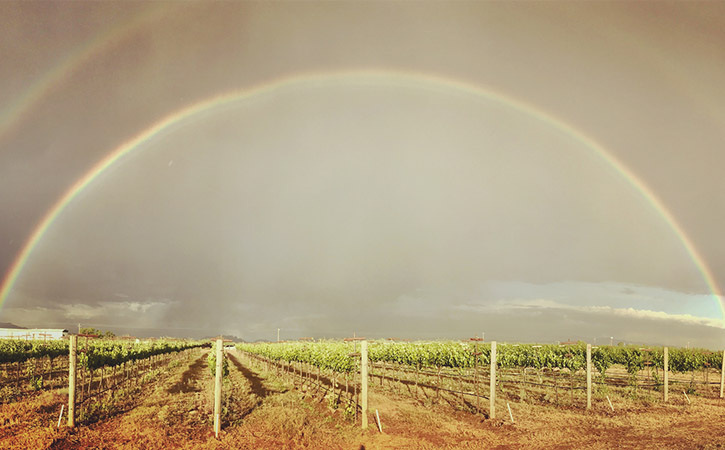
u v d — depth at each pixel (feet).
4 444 55.77
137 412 78.18
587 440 59.82
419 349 105.19
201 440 61.93
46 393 98.27
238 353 451.94
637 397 97.96
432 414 78.28
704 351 122.11
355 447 59.11
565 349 106.52
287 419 74.08
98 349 89.86
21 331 266.98
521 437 62.34
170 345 204.54
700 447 54.75
